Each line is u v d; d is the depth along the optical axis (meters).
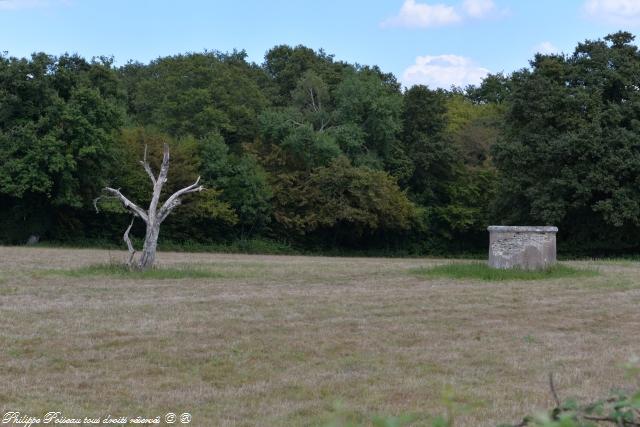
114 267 25.83
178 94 62.59
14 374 11.07
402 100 64.44
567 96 47.41
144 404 9.76
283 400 10.04
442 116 66.44
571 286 22.95
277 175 59.00
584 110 48.16
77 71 53.56
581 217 49.16
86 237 53.66
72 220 52.88
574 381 11.16
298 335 14.32
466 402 9.90
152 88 66.44
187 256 42.06
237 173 57.09
